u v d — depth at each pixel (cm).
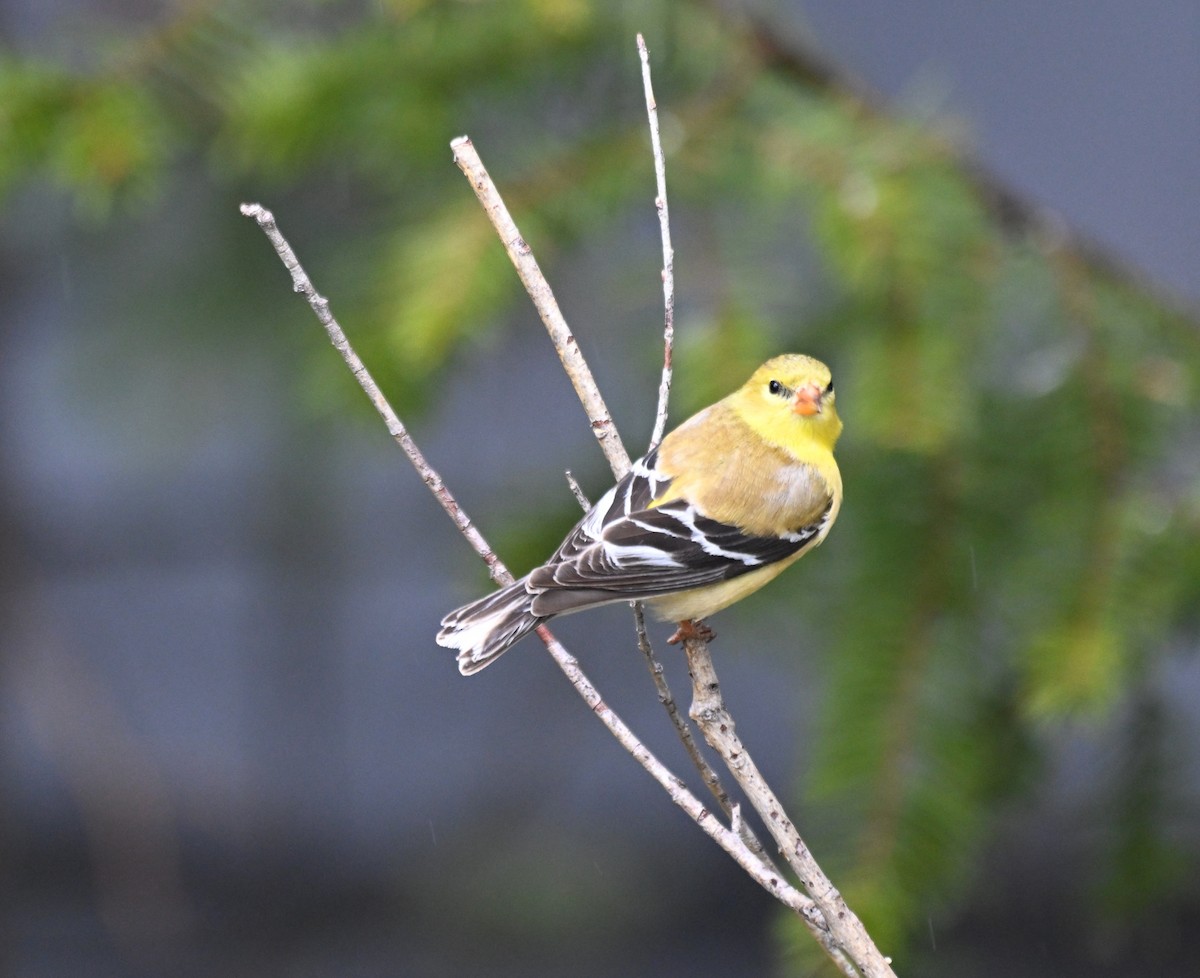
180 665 2188
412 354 741
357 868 1939
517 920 1844
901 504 765
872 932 670
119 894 1786
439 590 2208
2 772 1512
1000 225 809
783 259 824
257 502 1498
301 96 803
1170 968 1683
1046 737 770
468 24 823
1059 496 744
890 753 709
